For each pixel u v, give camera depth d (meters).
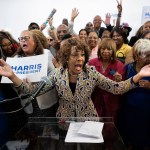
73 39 1.48
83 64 1.48
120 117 1.72
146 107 1.61
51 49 2.85
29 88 1.43
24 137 1.05
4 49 1.99
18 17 5.68
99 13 5.38
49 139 1.03
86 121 1.20
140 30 2.95
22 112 1.53
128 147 1.65
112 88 1.49
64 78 1.47
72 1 5.45
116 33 2.66
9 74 1.40
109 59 2.00
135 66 1.70
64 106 1.49
